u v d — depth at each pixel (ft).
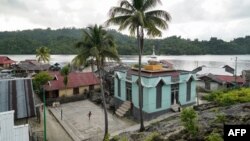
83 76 147.74
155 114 91.61
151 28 73.82
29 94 58.23
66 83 132.46
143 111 92.38
